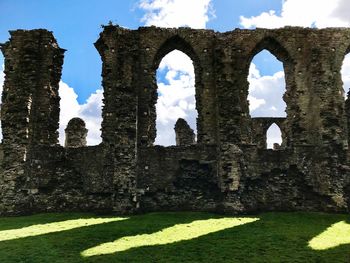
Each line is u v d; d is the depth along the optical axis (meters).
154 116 25.25
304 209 23.80
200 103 25.36
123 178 22.48
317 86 25.52
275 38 26.45
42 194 23.45
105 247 14.91
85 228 18.05
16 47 25.25
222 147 23.12
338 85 25.69
